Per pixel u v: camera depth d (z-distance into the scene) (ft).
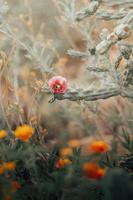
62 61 12.76
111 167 8.86
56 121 12.61
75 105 11.87
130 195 6.36
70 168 7.20
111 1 9.37
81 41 15.96
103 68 9.34
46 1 15.80
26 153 7.89
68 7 10.53
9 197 6.94
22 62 13.78
